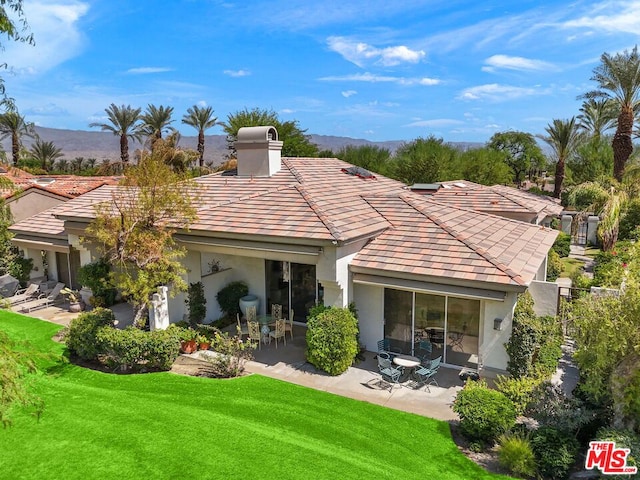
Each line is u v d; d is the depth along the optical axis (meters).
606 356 11.69
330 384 15.91
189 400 14.42
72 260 27.23
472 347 16.97
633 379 11.37
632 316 11.52
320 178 25.38
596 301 12.60
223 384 15.72
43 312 23.91
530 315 15.68
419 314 17.77
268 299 22.44
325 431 12.80
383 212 21.36
